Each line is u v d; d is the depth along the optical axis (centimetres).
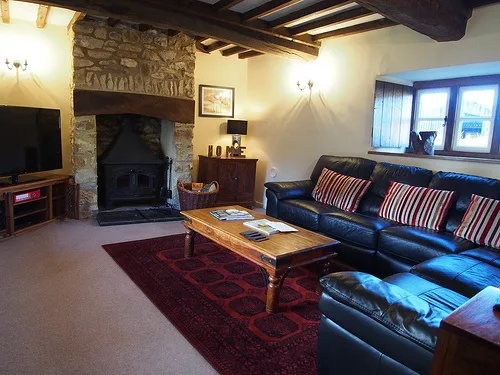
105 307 244
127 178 503
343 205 378
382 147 422
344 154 450
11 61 436
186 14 358
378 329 142
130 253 344
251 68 592
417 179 346
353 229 318
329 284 163
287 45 438
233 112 602
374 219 330
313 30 421
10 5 386
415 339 128
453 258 229
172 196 525
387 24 372
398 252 283
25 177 429
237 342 211
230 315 241
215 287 280
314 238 272
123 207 511
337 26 416
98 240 378
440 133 411
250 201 566
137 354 196
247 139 608
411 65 372
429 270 211
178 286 279
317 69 476
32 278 282
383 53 397
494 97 362
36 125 405
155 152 572
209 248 366
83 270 302
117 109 458
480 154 375
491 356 98
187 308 247
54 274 291
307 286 291
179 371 185
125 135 504
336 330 164
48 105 466
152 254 344
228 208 357
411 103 439
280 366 191
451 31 313
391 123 425
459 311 111
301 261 251
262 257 246
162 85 485
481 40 320
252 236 266
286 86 527
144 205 529
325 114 470
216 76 577
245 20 380
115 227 428
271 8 347
